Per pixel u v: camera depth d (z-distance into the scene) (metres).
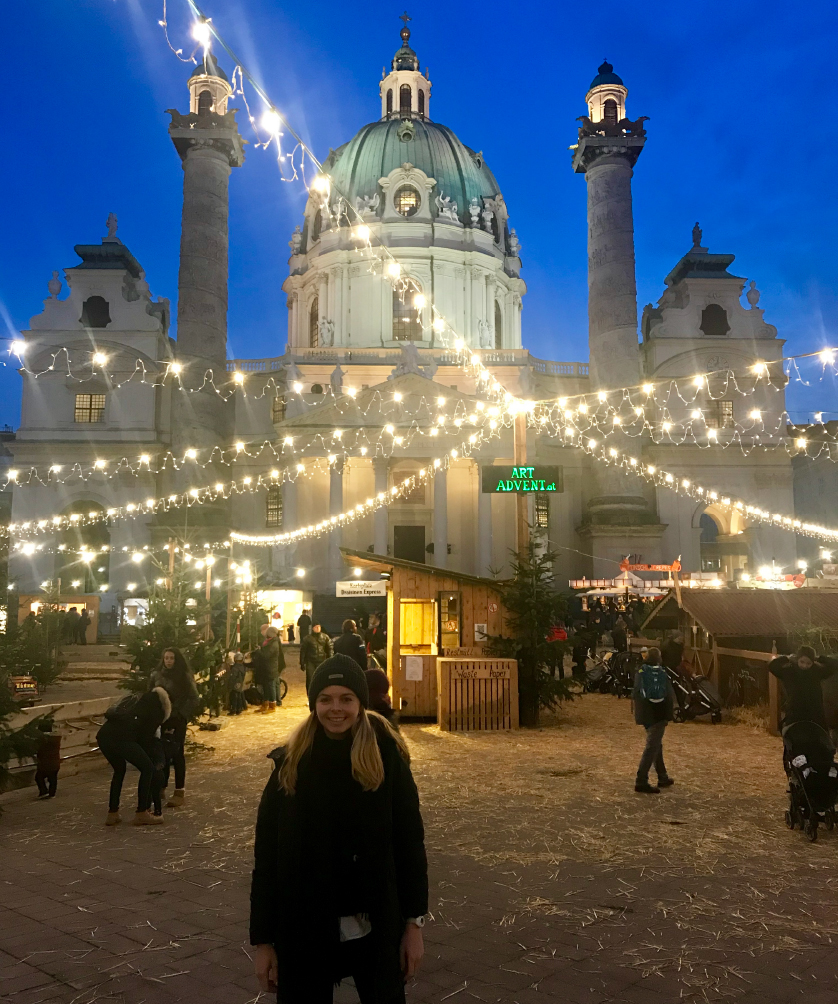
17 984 5.28
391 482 53.75
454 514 53.53
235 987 5.23
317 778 3.58
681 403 54.44
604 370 50.94
